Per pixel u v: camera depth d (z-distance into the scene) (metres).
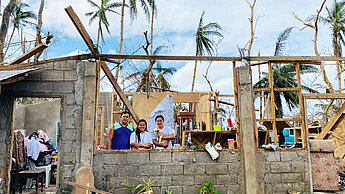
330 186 6.06
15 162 6.16
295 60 6.08
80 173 5.29
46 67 5.76
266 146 5.79
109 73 6.39
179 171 5.64
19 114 11.77
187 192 5.59
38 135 7.87
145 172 5.59
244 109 5.85
